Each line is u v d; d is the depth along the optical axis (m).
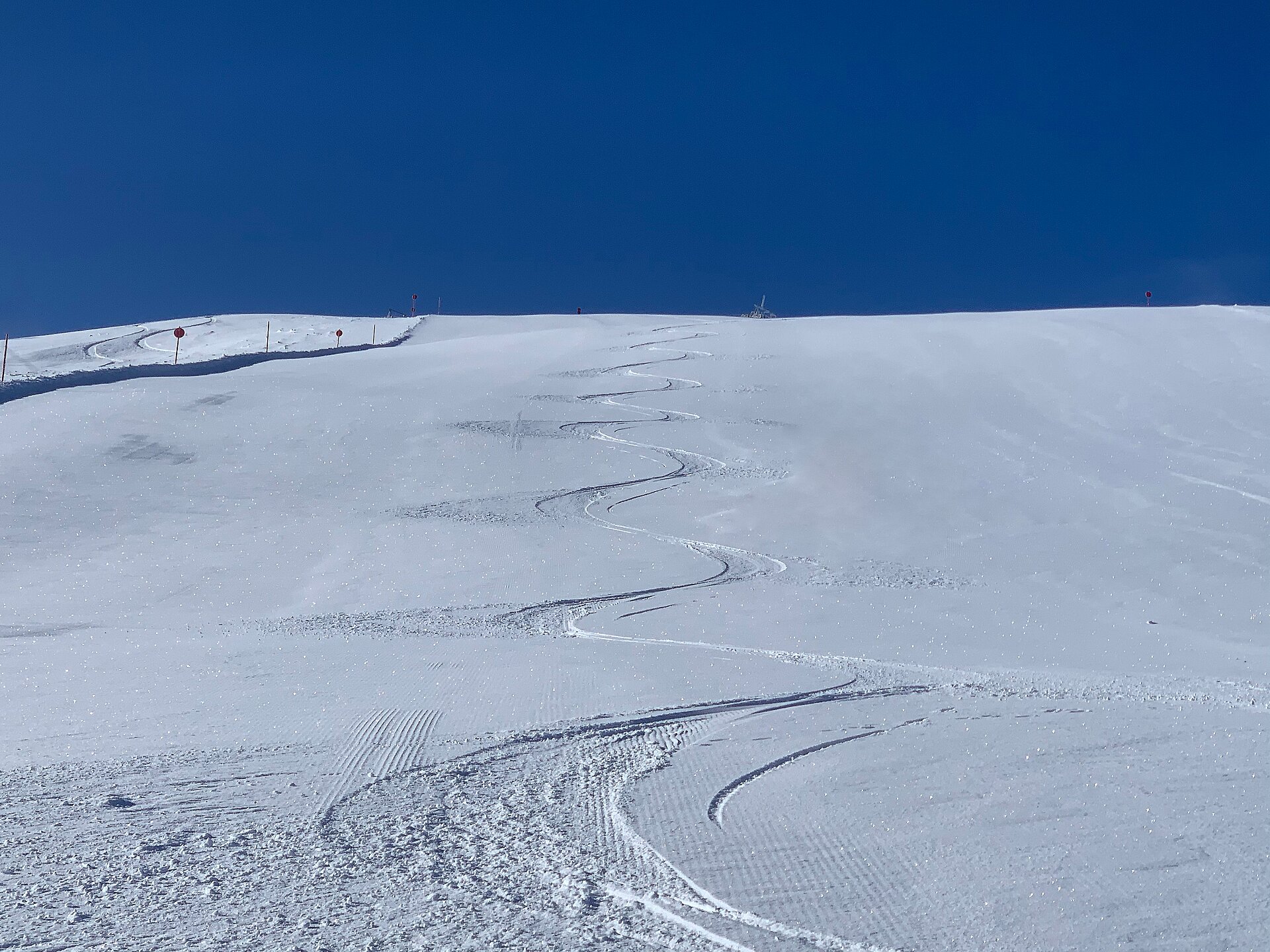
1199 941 4.57
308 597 19.33
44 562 21.55
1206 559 21.77
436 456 31.05
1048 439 32.91
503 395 39.22
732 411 37.56
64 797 6.67
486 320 80.25
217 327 80.50
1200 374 38.69
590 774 7.48
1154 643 15.92
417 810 6.48
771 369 44.12
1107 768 7.69
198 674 12.03
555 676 11.96
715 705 10.24
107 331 80.12
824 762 7.88
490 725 9.12
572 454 31.83
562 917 4.74
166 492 27.09
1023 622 17.27
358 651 13.90
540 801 6.73
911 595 19.41
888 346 47.16
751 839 5.97
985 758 8.00
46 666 12.64
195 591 19.72
